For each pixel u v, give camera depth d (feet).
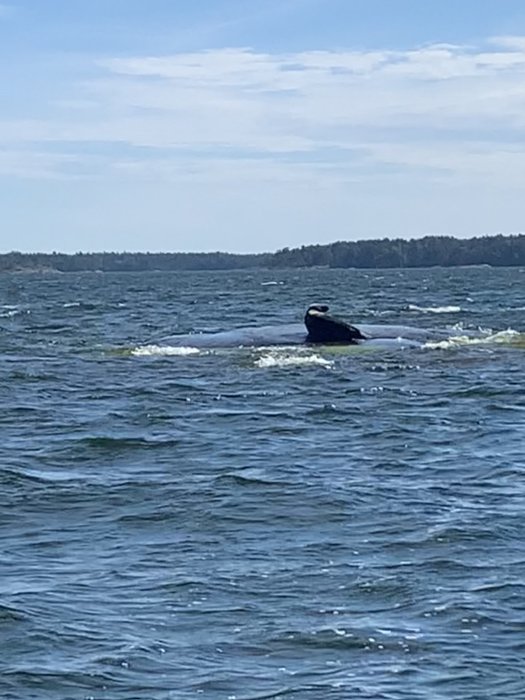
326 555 50.26
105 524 55.98
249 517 56.75
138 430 82.89
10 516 57.57
